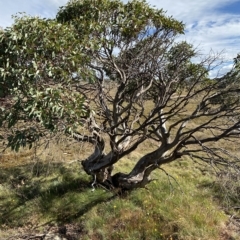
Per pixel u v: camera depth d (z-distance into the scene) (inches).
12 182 419.5
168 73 358.3
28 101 195.2
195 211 349.1
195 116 302.7
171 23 328.2
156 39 330.0
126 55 340.2
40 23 220.8
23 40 208.8
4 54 210.7
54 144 273.1
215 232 319.3
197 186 443.5
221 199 399.9
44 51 213.6
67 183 411.8
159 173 458.9
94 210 360.5
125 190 387.5
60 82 217.3
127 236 314.2
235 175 299.4
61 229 342.6
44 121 195.2
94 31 287.6
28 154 527.2
